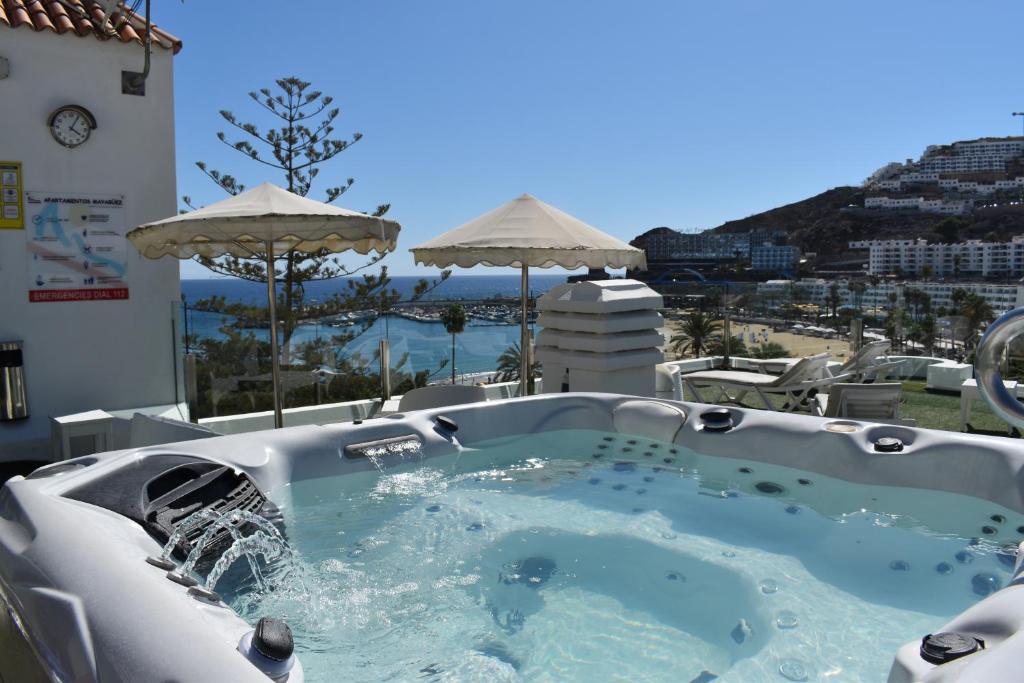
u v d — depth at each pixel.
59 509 2.11
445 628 2.31
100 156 5.66
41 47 5.36
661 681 2.02
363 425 3.83
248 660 1.36
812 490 3.54
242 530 2.65
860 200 146.88
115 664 1.37
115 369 5.82
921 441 3.38
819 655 2.11
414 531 3.09
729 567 2.75
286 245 5.06
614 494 3.55
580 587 2.62
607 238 5.33
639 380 5.73
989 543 2.86
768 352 9.12
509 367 7.46
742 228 148.12
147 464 2.83
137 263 5.87
